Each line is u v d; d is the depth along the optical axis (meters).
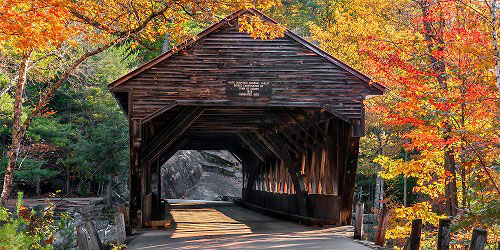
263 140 23.48
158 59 15.99
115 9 15.19
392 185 32.00
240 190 47.16
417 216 15.05
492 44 11.98
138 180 16.08
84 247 9.15
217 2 14.71
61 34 13.05
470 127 12.77
